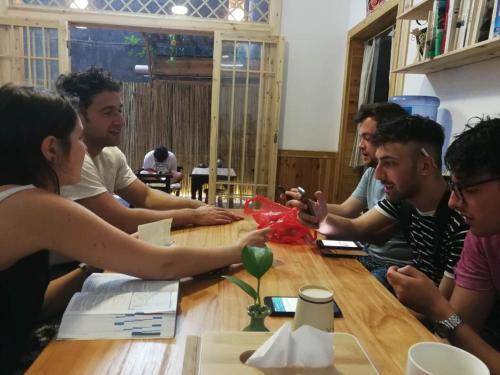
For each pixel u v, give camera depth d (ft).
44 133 3.06
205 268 3.57
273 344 1.82
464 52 5.71
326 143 14.02
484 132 2.91
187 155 19.94
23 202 2.85
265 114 13.46
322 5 13.39
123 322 2.66
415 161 4.51
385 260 6.11
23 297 3.06
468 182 2.91
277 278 3.67
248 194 13.85
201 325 2.73
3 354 3.03
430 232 4.66
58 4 12.92
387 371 2.26
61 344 2.45
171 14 13.17
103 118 5.70
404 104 7.57
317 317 2.25
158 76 19.61
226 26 13.30
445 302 3.14
